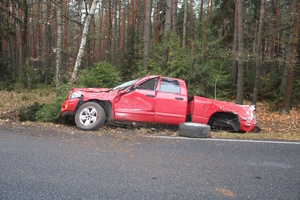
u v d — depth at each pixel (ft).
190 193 10.39
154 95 24.77
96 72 36.04
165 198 9.84
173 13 52.19
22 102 44.65
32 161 13.41
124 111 24.41
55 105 27.99
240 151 17.53
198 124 23.13
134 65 57.26
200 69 42.60
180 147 18.04
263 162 15.12
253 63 75.51
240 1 44.60
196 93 40.96
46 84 81.66
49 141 17.83
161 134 23.49
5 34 76.59
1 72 81.92
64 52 44.37
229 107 26.61
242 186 11.35
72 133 21.20
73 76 33.14
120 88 25.86
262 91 63.93
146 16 51.55
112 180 11.38
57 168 12.56
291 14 47.06
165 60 41.37
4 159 13.51
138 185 10.97
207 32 44.68
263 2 48.01
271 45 76.64
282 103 51.55
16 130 20.90
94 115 23.67
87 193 10.00
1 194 9.61
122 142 18.75
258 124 37.14
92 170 12.50
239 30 45.09
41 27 101.40
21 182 10.77
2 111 32.76
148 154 15.76
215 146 18.81
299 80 55.21
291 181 12.19
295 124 37.96
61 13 36.32
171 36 42.16
